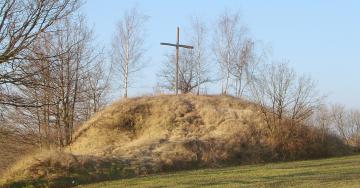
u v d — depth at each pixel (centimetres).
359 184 1377
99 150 2419
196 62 4359
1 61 1344
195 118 2880
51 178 1828
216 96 3312
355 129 4438
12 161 2142
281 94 2831
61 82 1619
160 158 2192
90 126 2973
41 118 2431
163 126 2797
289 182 1486
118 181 1788
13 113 1673
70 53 2034
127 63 3859
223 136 2584
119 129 2897
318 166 1975
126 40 3881
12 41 1362
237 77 4091
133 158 2144
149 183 1661
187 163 2216
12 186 1764
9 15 1366
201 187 1487
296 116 2808
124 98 3212
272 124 2666
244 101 3203
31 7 1393
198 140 2464
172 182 1645
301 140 2575
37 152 2123
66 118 2695
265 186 1423
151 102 3108
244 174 1780
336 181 1462
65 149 2692
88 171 1919
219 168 2139
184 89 4278
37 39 1448
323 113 3039
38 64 1416
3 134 1872
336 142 2830
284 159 2472
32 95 1505
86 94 3144
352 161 2167
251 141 2552
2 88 1402
